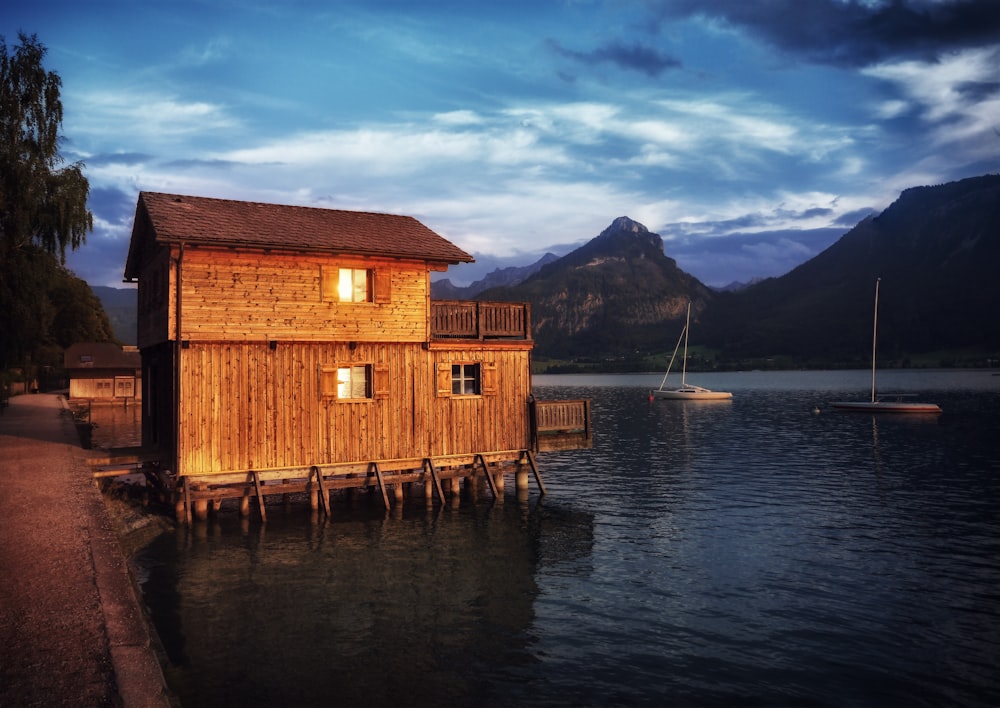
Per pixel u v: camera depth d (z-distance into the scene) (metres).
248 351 22.91
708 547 22.23
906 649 14.21
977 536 23.94
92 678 8.19
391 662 13.20
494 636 14.58
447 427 26.38
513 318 27.95
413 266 25.72
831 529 24.97
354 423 24.58
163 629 14.52
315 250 23.39
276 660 13.15
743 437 58.75
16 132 33.72
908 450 49.00
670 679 12.74
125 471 23.72
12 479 20.09
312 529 23.05
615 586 18.08
